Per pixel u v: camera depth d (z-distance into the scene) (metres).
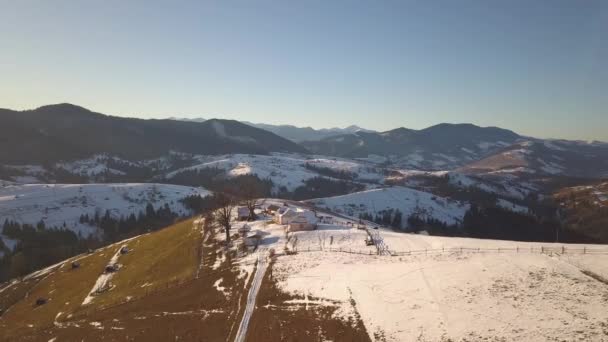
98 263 107.25
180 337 53.44
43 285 105.69
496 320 43.59
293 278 65.00
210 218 115.12
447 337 42.19
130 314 64.88
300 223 95.06
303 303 56.38
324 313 52.56
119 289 82.19
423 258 67.00
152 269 87.00
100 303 75.94
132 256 104.00
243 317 55.41
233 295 62.91
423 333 43.78
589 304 43.84
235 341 49.69
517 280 52.25
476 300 48.72
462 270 58.28
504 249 66.69
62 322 71.12
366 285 58.12
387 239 83.06
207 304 61.84
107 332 60.12
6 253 179.75
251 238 89.12
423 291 53.44
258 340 49.12
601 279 50.19
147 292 73.56
